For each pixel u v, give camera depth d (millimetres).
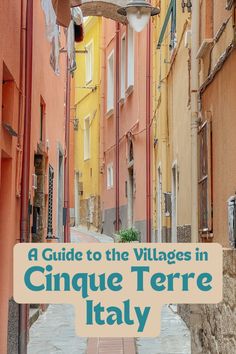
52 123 13492
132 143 19594
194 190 9117
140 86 18391
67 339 10008
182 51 11586
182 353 9031
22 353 8477
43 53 11461
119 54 21750
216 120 7855
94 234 24766
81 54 28906
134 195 19328
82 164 28859
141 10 10883
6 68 7414
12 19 7746
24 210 8664
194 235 9086
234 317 6312
